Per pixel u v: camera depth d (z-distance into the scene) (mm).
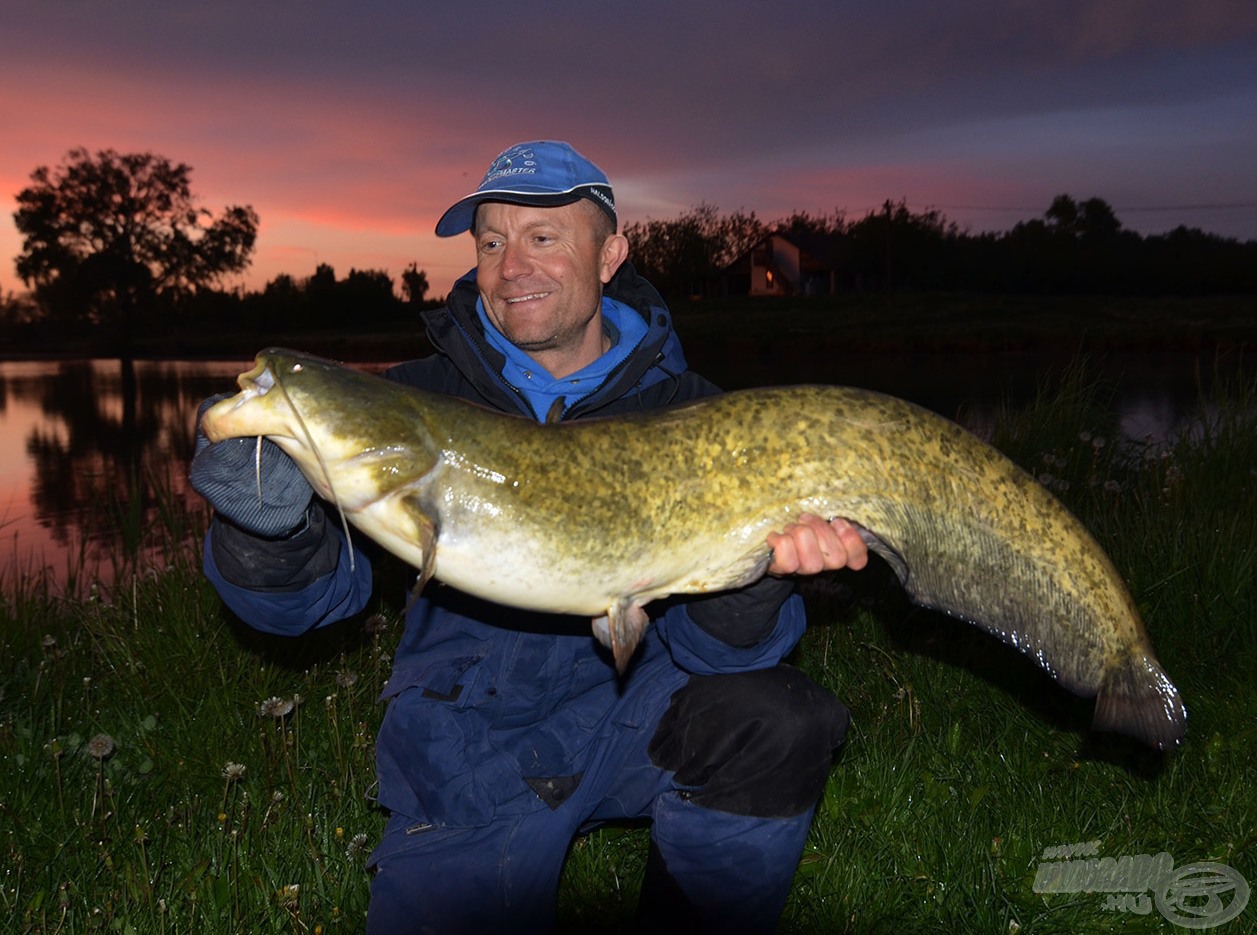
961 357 41219
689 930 2889
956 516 2852
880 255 69188
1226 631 4570
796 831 2834
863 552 2717
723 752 2824
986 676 4320
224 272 81312
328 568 2855
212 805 3438
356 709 3951
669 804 2910
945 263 75188
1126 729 2908
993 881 3062
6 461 17000
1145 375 28234
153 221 79438
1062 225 90750
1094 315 56406
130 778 3564
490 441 2594
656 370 3340
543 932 2855
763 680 2877
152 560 6070
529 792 2896
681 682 3045
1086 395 8195
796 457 2744
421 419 2566
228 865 3041
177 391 35812
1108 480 6809
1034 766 3686
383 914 2760
